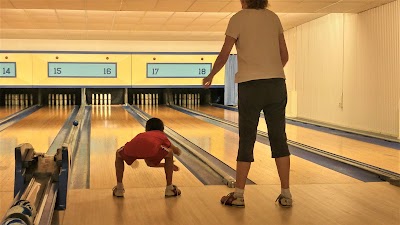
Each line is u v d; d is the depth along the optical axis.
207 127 8.76
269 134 3.37
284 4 8.09
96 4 7.90
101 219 3.04
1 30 12.02
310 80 11.06
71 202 3.43
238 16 3.29
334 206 3.37
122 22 10.86
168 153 3.53
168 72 12.94
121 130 8.12
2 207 3.23
